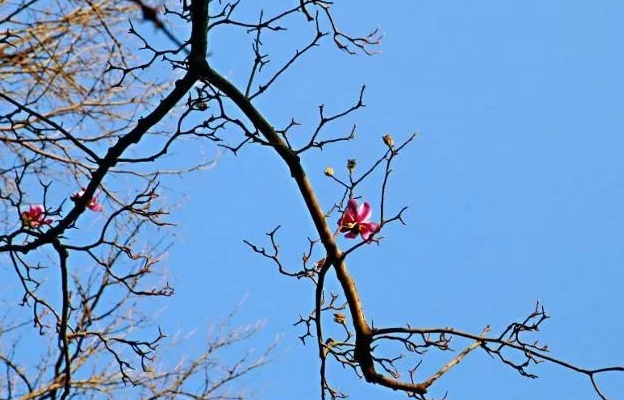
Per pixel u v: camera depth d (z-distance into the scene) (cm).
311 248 413
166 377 612
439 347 388
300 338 418
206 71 375
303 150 390
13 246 416
